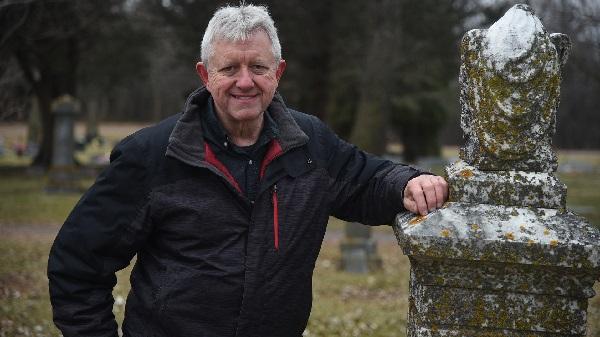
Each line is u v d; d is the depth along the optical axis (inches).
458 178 85.0
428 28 746.8
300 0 775.1
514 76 81.6
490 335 84.6
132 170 90.0
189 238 89.5
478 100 84.4
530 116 82.7
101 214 90.3
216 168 90.0
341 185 98.0
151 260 92.9
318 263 424.5
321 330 246.7
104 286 94.0
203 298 88.0
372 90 708.0
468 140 88.5
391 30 696.4
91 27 902.4
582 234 80.4
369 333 247.9
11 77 339.3
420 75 848.9
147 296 91.0
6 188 791.1
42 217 571.2
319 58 860.0
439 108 1253.1
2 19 322.3
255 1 724.0
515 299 84.1
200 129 91.6
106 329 94.0
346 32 796.6
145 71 1181.1
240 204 90.0
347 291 342.6
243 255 89.0
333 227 625.3
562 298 83.5
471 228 81.7
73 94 1007.6
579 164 1521.9
